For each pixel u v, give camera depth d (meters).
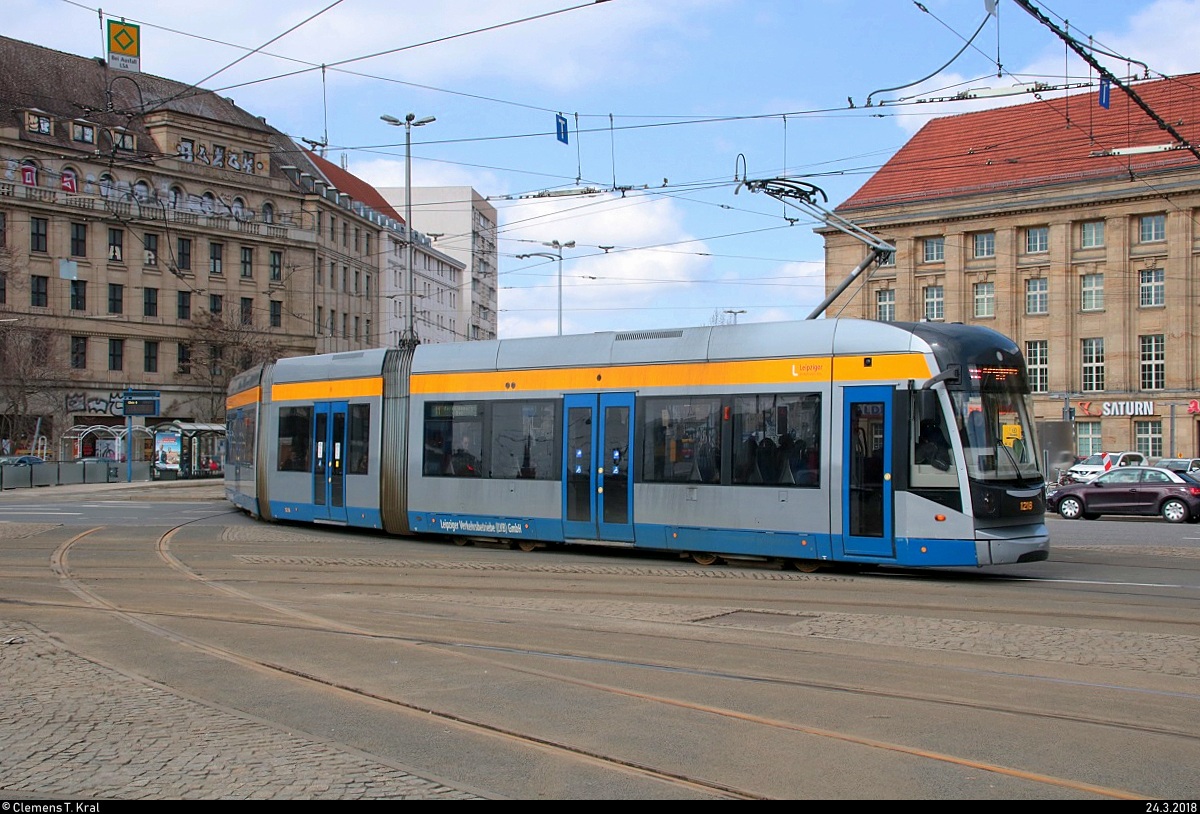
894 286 61.94
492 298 120.06
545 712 7.75
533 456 18.84
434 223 107.75
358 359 22.19
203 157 69.06
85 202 63.81
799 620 11.65
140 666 9.45
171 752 6.66
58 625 11.57
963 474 14.54
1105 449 57.06
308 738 7.04
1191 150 20.94
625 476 17.59
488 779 6.20
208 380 67.06
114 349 66.12
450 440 20.14
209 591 14.10
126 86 67.31
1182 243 54.88
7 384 56.19
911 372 14.98
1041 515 15.15
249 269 71.81
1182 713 7.64
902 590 14.05
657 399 17.39
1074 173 57.12
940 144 63.09
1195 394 54.72
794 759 6.57
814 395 15.78
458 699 8.16
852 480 15.32
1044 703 7.93
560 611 12.35
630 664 9.39
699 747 6.85
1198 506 28.89
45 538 21.38
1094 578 15.41
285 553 18.62
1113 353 56.78
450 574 15.84
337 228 79.25
